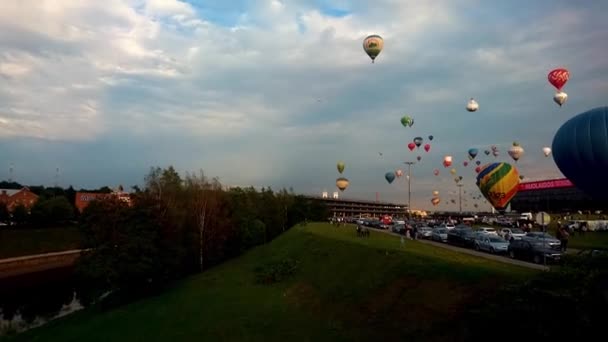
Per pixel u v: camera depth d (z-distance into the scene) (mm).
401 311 24594
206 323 30125
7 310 52344
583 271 15391
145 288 47562
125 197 56594
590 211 105688
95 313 42219
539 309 15117
